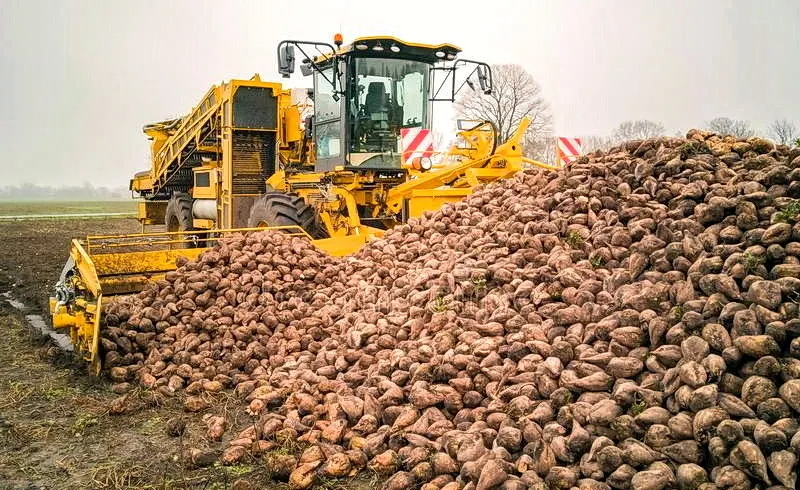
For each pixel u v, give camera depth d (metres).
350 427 4.56
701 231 4.59
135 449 4.60
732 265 4.01
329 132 9.63
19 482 4.14
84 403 5.41
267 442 4.53
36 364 6.52
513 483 3.44
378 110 9.30
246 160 11.38
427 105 9.65
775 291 3.63
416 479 3.86
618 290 4.46
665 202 5.14
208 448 4.57
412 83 9.48
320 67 9.67
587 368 3.94
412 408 4.38
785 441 3.04
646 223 4.94
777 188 4.48
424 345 4.77
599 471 3.40
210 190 12.03
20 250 17.34
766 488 3.01
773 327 3.47
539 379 4.05
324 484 4.07
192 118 12.91
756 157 5.07
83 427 4.96
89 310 6.06
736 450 3.10
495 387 4.25
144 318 6.23
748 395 3.31
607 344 4.10
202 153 13.33
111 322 6.18
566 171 6.22
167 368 5.77
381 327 5.34
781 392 3.24
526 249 5.40
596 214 5.48
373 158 9.30
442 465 3.82
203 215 12.60
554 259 5.04
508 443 3.73
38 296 10.41
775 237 4.02
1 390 5.74
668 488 3.20
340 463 4.14
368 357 5.15
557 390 3.92
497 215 6.31
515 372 4.26
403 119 9.48
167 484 4.09
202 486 4.07
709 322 3.77
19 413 5.22
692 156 5.46
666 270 4.49
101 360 5.95
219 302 6.41
